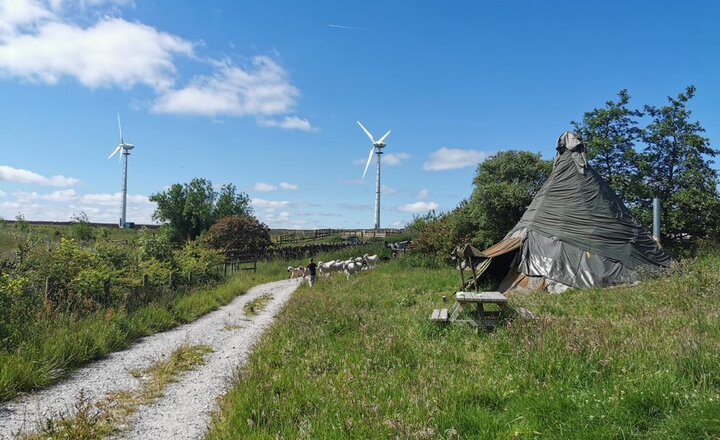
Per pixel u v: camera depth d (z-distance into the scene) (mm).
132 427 5707
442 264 28109
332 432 4574
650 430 4012
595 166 23812
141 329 11586
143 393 7039
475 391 5293
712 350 5289
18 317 9672
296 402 5617
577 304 11328
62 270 13445
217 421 5559
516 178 29766
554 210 16938
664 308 9164
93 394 6973
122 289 14984
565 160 17797
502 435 4266
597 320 8344
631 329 7293
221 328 12750
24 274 12922
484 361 6711
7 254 16953
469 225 30094
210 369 8430
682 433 3840
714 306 8484
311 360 7633
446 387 5488
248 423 5047
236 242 45094
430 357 7180
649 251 16312
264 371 7289
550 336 6789
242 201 60969
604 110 23641
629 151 22750
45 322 9664
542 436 4195
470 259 13906
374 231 69875
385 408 5051
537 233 16578
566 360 5801
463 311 9875
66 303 11531
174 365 8586
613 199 17266
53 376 7617
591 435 4012
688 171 21641
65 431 5457
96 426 5652
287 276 34375
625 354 5719
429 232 30891
